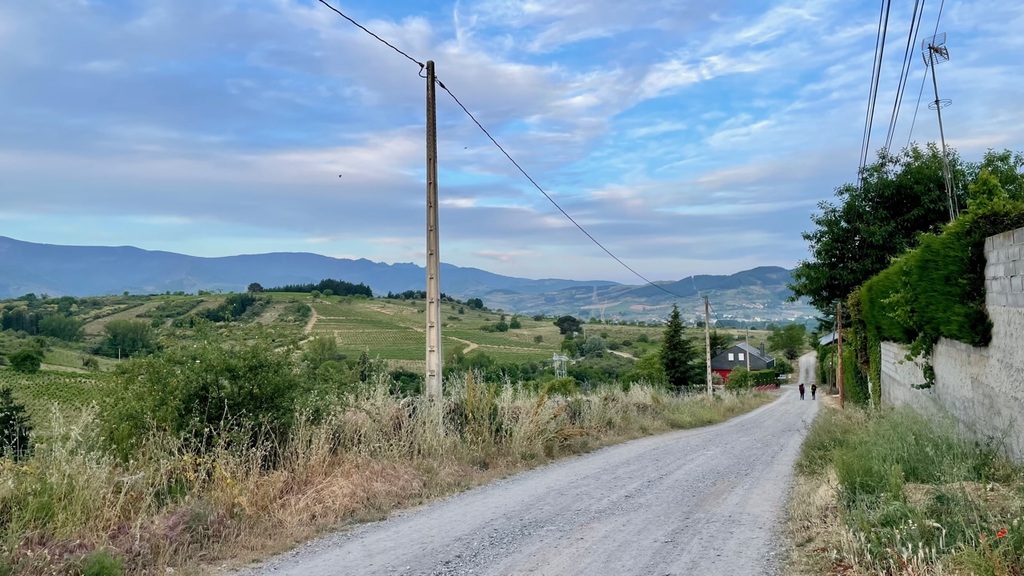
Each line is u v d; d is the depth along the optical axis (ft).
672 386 153.28
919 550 13.75
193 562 18.16
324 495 24.35
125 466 23.81
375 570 17.46
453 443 35.42
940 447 24.09
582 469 36.11
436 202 39.78
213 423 26.48
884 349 57.41
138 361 26.81
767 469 35.88
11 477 18.83
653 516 23.59
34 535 17.34
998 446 24.99
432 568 17.49
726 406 106.22
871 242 77.82
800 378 312.91
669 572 16.62
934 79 48.88
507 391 45.03
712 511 24.32
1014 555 13.28
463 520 23.30
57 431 21.61
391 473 28.22
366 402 34.42
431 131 40.14
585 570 16.98
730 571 16.53
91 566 16.19
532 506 25.75
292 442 27.76
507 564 17.69
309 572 17.43
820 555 17.13
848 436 34.40
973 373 28.99
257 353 28.02
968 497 17.46
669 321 180.75
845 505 20.39
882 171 79.71
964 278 28.73
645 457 41.83
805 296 86.99
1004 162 71.61
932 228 74.84
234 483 22.93
